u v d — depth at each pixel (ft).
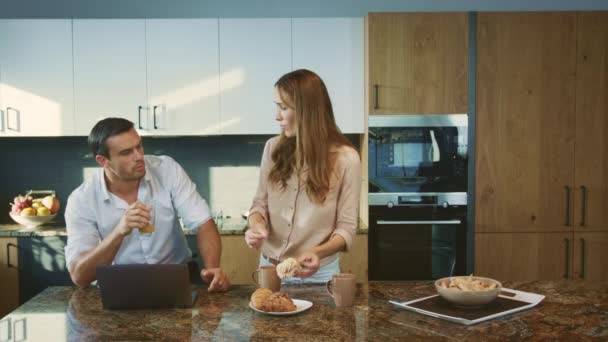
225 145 13.16
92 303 5.58
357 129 11.82
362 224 11.79
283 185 6.69
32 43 11.57
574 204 11.51
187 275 5.31
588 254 11.57
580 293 5.90
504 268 11.55
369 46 11.16
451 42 11.19
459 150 11.32
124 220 5.92
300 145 6.39
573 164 11.46
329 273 6.77
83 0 12.57
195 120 11.79
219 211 13.21
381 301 5.60
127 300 5.31
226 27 11.68
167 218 7.22
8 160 12.98
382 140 11.28
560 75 11.33
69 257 6.72
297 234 6.72
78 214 6.91
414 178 11.34
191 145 13.12
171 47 11.68
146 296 5.31
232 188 13.20
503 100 11.30
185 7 12.71
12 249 11.30
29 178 13.01
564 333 4.64
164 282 5.28
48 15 12.52
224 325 4.88
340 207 6.64
